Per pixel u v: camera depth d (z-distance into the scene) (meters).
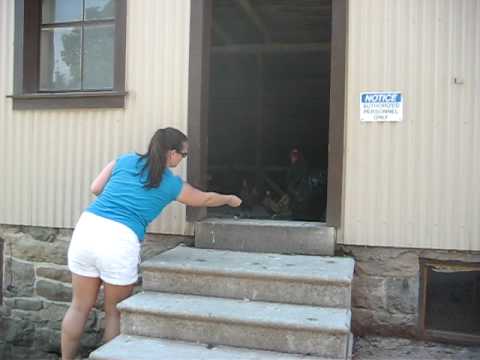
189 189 3.55
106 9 4.58
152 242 4.31
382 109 3.78
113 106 4.35
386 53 3.79
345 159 3.86
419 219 3.74
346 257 3.76
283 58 9.14
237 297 3.30
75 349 3.49
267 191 7.53
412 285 3.81
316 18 7.06
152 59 4.27
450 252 3.74
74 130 4.49
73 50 4.68
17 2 4.65
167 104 4.23
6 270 4.77
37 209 4.61
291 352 2.90
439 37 3.69
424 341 3.80
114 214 3.31
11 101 4.68
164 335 3.11
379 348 3.69
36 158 4.61
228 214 5.55
